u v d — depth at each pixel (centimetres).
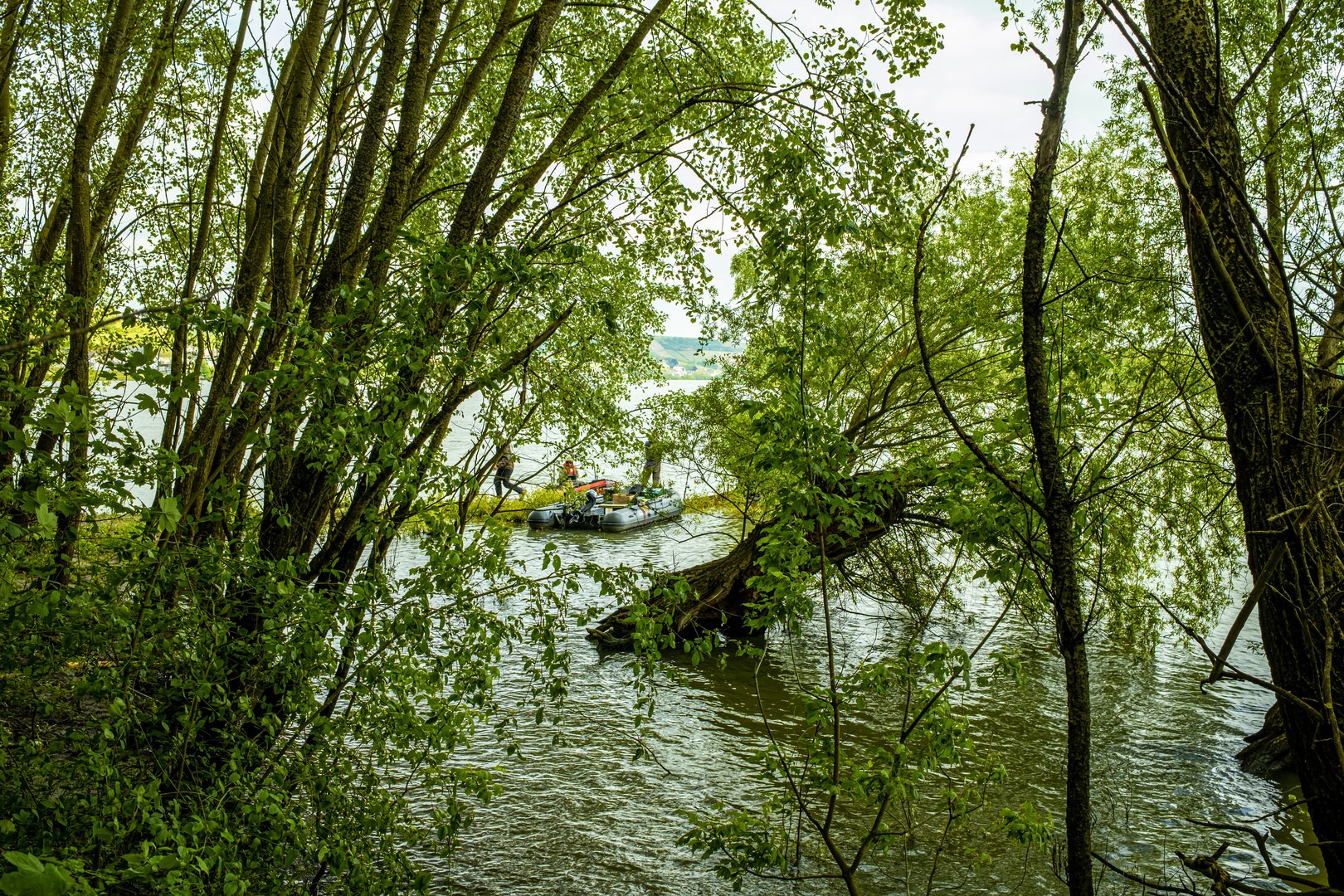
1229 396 368
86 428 323
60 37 1008
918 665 483
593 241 895
